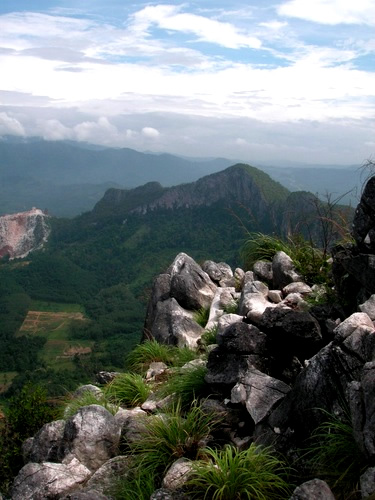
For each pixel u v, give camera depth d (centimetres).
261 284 1008
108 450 688
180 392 760
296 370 700
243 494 540
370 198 712
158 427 664
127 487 604
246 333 720
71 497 565
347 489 488
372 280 683
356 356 545
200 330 1134
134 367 1033
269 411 620
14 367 11838
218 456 607
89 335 15350
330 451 512
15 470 900
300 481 540
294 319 698
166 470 613
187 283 1238
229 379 703
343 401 537
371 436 465
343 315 742
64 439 700
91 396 832
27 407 1034
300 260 1069
